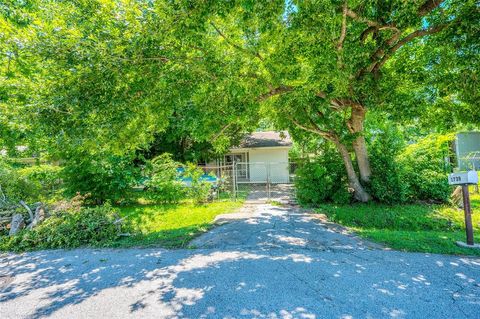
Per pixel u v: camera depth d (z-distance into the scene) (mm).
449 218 8016
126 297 3434
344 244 5316
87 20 5805
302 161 11523
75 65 5453
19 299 3484
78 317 3018
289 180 19453
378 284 3543
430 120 8938
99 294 3543
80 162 10398
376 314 2865
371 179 9820
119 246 5602
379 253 4727
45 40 5621
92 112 5633
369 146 10789
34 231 5910
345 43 6512
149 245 5602
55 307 3252
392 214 8453
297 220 7656
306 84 6969
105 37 5637
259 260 4539
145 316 2979
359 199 9883
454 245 4969
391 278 3709
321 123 10062
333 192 10250
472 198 10031
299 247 5211
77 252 5336
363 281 3639
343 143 9961
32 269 4520
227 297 3318
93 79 5551
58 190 11203
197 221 8062
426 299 3146
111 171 10250
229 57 7422
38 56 5668
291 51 6395
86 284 3867
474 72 6164
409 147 11055
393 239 5430
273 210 9266
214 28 7504
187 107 7422
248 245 5418
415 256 4535
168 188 10969
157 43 5629
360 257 4555
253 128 11344
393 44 7277
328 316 2850
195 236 6207
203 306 3137
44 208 7102
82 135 5977
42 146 8875
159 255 4980
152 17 5332
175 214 9070
